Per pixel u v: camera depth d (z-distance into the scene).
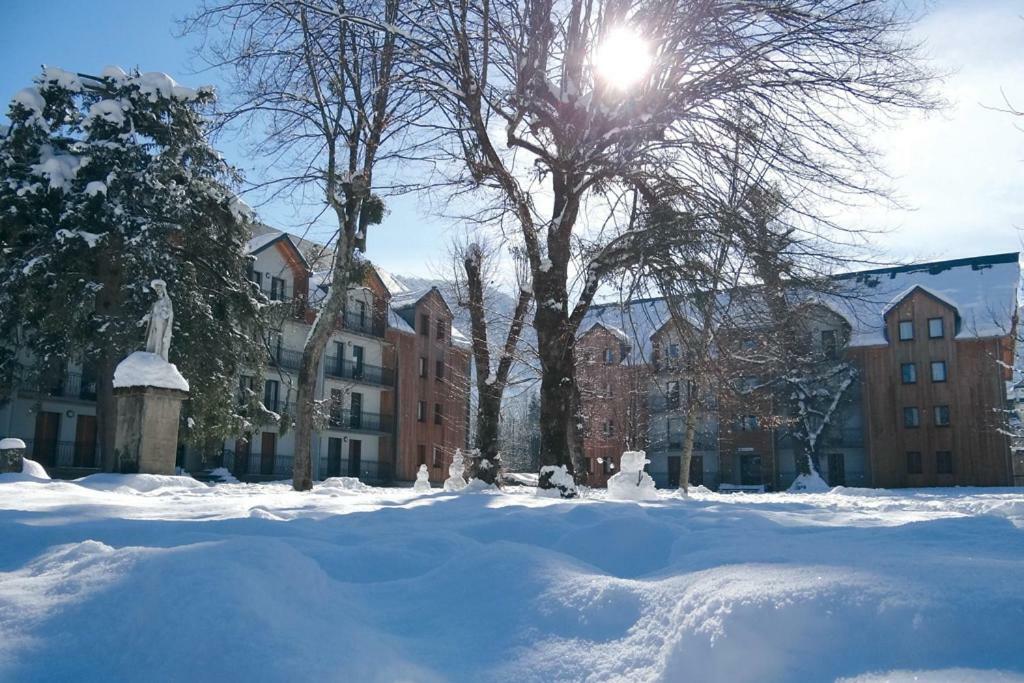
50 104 25.69
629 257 14.75
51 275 23.48
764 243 13.77
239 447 43.25
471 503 8.91
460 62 15.30
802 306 16.33
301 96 18.52
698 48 14.25
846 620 2.46
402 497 11.67
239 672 2.35
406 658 2.70
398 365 51.88
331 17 15.95
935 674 2.16
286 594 2.95
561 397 15.82
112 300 25.12
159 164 25.66
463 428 47.28
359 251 21.88
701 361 16.28
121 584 2.93
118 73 26.11
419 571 4.09
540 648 2.77
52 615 2.80
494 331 26.08
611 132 14.13
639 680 2.47
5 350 27.12
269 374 44.44
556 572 3.39
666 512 7.14
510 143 15.83
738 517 6.62
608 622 2.87
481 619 3.07
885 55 13.81
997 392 45.62
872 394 48.09
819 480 46.66
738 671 2.35
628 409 36.47
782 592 2.59
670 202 15.17
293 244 43.97
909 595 2.55
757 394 29.22
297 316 28.53
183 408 26.67
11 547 4.41
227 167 27.17
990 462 45.38
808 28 13.78
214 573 2.86
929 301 47.56
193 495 13.14
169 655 2.46
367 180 19.59
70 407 36.44
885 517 7.88
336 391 47.81
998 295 47.12
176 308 25.44
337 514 7.01
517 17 15.22
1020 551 4.09
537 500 10.04
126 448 17.11
